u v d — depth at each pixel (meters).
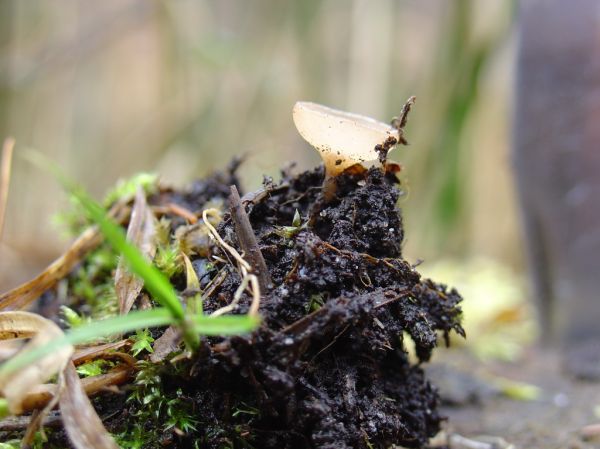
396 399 0.07
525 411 0.10
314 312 0.06
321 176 0.07
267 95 0.26
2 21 0.24
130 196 0.09
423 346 0.06
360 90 0.25
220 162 0.26
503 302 0.17
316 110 0.06
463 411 0.10
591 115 0.13
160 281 0.05
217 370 0.06
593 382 0.12
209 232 0.07
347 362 0.06
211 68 0.24
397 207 0.06
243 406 0.06
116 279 0.07
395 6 0.25
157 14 0.25
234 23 0.27
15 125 0.26
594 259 0.13
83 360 0.06
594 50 0.13
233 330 0.05
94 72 0.30
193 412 0.06
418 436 0.07
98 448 0.05
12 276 0.16
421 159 0.22
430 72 0.22
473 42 0.20
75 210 0.10
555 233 0.14
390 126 0.07
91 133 0.31
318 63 0.26
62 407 0.05
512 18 0.16
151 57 0.31
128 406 0.06
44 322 0.05
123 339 0.06
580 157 0.13
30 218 0.28
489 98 0.24
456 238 0.24
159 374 0.06
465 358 0.13
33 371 0.05
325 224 0.07
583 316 0.14
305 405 0.06
